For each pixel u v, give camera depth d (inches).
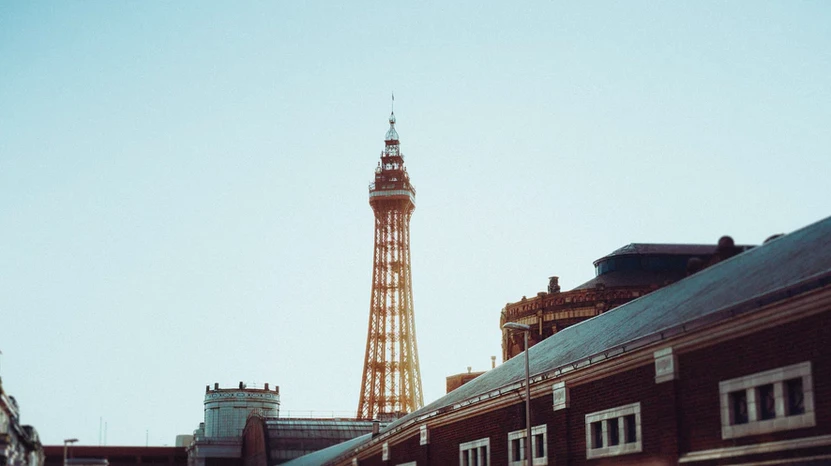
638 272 4288.9
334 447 5295.3
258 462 6673.2
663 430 1941.4
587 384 2245.3
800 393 1637.6
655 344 1973.4
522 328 2348.7
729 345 1790.1
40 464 4183.1
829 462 1540.4
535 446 2448.3
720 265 2207.2
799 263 1791.3
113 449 7632.9
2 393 2618.1
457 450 2898.6
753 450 1701.5
